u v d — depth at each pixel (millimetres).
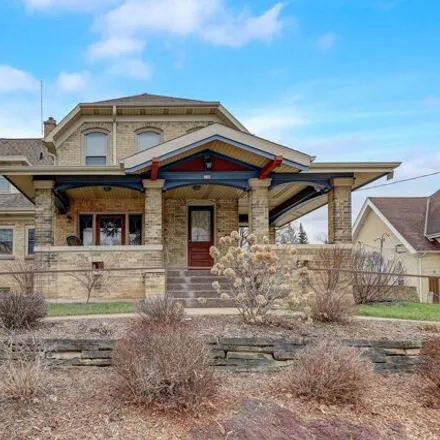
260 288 7484
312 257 12023
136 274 12266
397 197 23547
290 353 6324
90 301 11812
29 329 6820
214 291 11523
